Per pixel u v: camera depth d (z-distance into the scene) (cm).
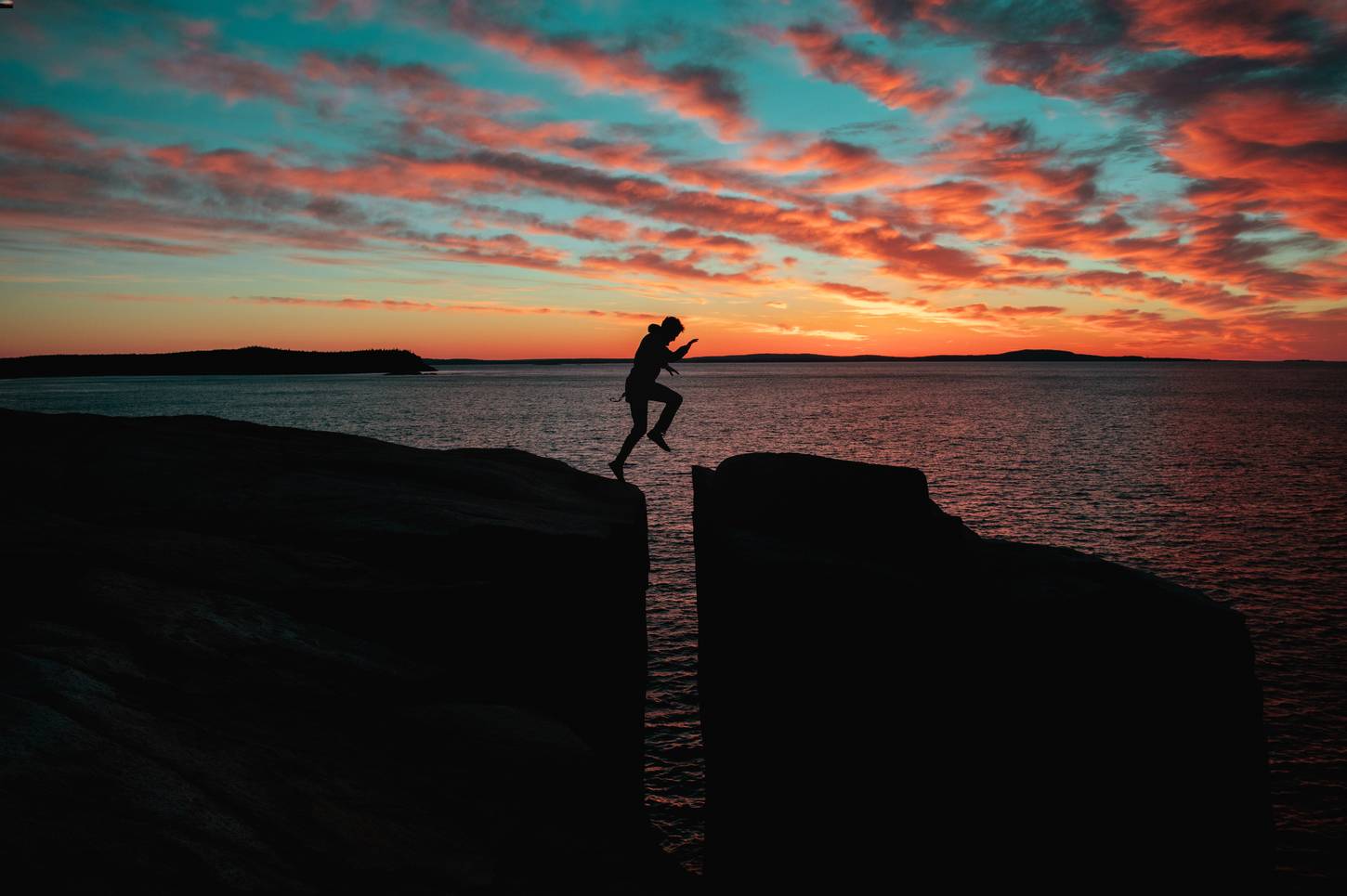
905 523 662
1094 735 547
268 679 404
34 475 666
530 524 704
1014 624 564
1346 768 1383
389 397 13950
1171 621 564
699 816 1295
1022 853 543
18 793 241
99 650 369
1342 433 6994
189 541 562
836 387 19738
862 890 566
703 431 7388
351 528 638
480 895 280
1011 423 8144
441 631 570
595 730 755
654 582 2420
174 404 11581
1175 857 539
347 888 261
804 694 588
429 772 364
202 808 271
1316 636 1958
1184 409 10519
